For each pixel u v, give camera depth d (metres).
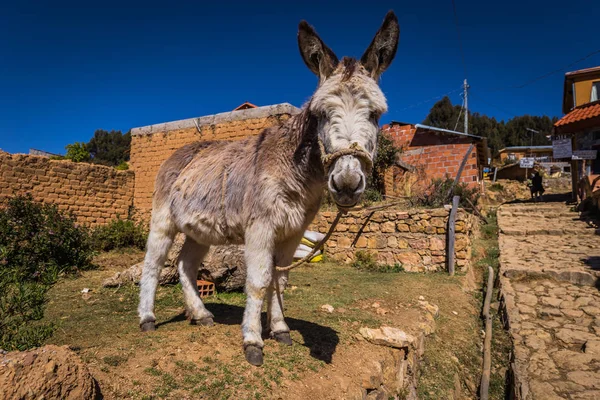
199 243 3.96
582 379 4.68
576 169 17.03
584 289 7.44
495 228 13.59
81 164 13.79
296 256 9.62
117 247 11.51
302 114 2.86
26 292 2.90
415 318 5.21
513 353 5.43
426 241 8.94
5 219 7.38
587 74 16.97
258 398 2.50
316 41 2.60
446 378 4.59
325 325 4.26
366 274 8.33
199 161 3.66
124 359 2.67
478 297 7.62
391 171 17.77
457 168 18.44
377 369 3.47
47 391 1.86
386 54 2.71
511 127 63.91
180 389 2.40
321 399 2.75
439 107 63.16
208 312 3.85
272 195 2.79
